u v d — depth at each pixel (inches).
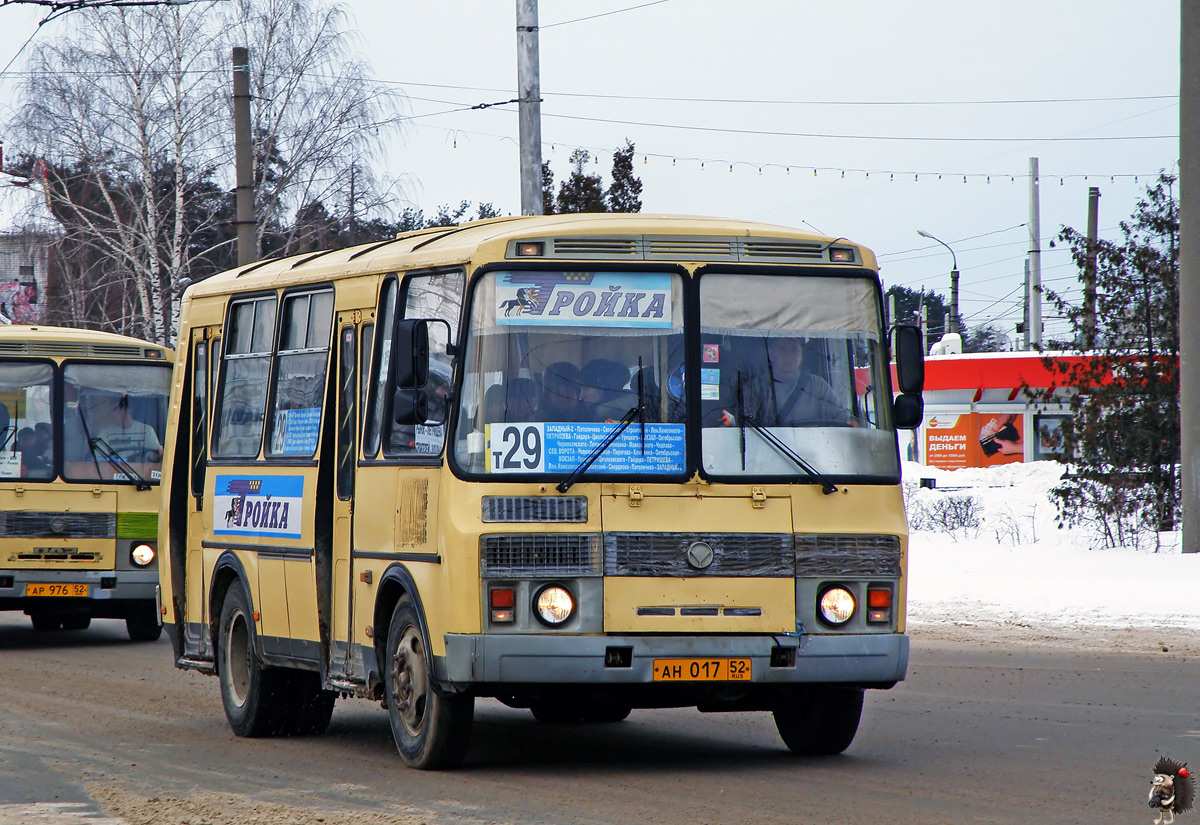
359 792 556.7
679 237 587.5
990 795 534.6
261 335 748.0
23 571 1146.0
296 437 698.8
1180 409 1380.4
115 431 1184.2
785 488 574.6
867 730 700.0
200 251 2546.8
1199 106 1339.8
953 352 3203.7
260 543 719.1
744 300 588.1
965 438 2942.9
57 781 593.0
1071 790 543.5
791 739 641.0
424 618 574.6
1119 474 1489.9
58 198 2497.5
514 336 571.2
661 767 606.5
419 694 593.0
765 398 581.9
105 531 1167.6
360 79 2568.9
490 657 547.5
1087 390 1525.6
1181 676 869.8
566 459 562.9
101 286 2508.6
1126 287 1496.1
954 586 1291.8
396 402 561.9
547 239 577.3
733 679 557.6
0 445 1154.7
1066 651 997.8
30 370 1167.6
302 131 2527.1
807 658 564.4
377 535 619.8
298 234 2518.5
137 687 920.9
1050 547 1488.7
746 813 505.4
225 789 571.5
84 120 2477.9
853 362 596.7
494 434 561.9
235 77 1700.3
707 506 566.9
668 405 573.0
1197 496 1348.4
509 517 555.2
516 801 533.0
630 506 561.9
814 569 570.6
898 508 589.6
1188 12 1342.3
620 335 576.7
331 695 730.8
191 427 819.4
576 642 549.6
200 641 792.9
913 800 526.0
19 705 836.6
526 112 1496.1
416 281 616.7
